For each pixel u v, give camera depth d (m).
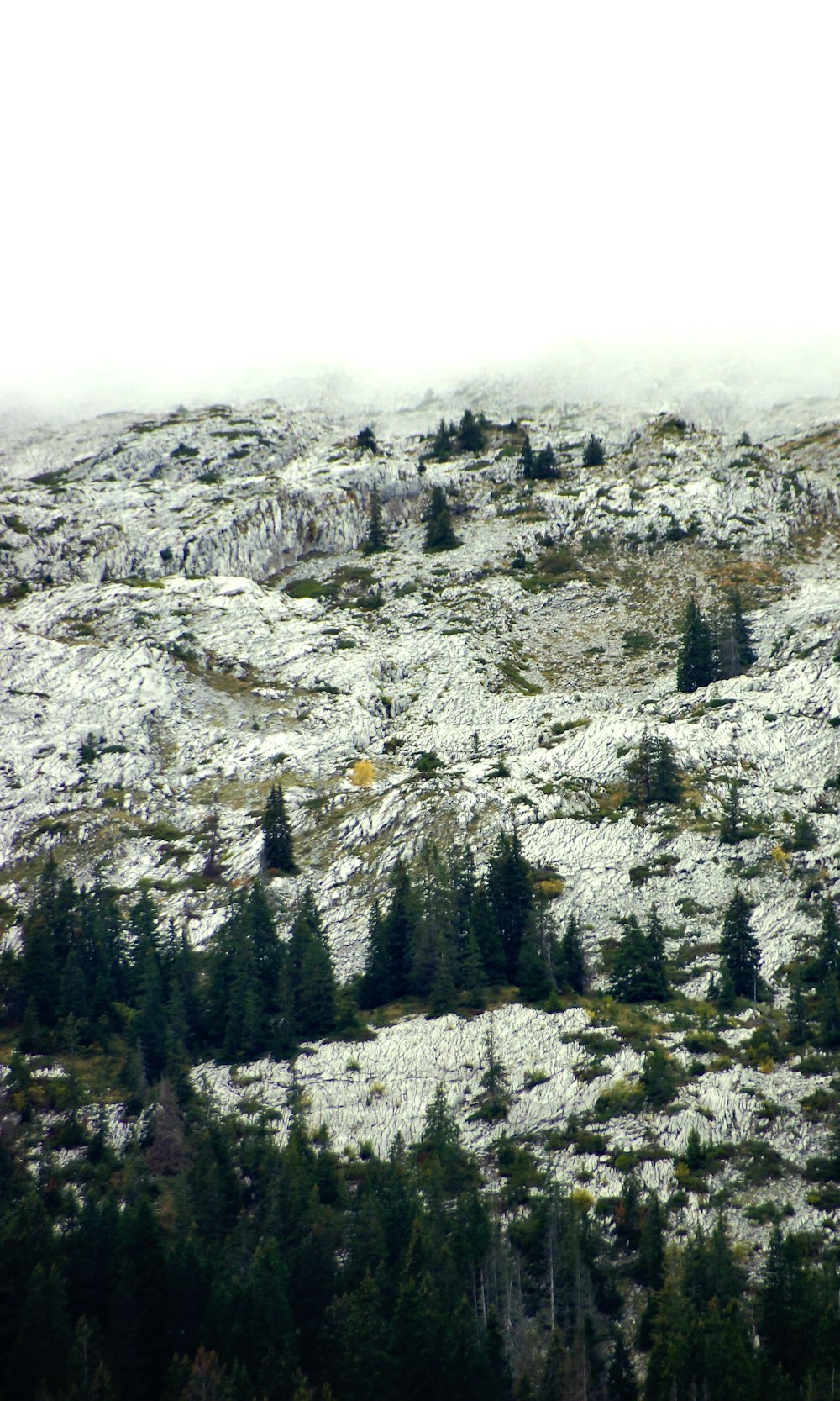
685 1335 74.88
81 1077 117.38
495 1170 98.31
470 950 128.25
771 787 153.38
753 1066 106.75
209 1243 91.94
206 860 156.25
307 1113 109.25
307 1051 120.31
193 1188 96.50
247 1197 97.31
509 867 136.00
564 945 126.56
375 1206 88.94
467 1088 110.12
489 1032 118.00
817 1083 103.38
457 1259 85.06
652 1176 94.69
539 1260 86.50
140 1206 88.81
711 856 142.50
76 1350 80.94
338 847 156.50
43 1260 86.50
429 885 137.38
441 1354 78.50
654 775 155.38
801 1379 74.38
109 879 155.12
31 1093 114.00
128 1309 84.38
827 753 157.00
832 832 143.50
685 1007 119.12
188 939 142.62
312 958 127.31
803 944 126.31
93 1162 104.50
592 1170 96.31
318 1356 83.56
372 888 148.75
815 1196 90.50
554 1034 115.81
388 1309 82.88
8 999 130.12
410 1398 78.19
